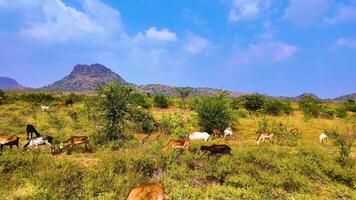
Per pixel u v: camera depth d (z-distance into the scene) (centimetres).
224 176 1231
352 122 2995
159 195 772
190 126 2536
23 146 1703
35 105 4150
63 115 2861
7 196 902
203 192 1078
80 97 5144
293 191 1200
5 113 3056
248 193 1070
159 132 2358
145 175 1184
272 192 1145
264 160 1397
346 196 1186
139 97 4225
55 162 1172
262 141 2031
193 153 1427
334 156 1598
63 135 1986
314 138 2353
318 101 5688
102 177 1077
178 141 1527
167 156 1310
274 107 3862
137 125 2333
